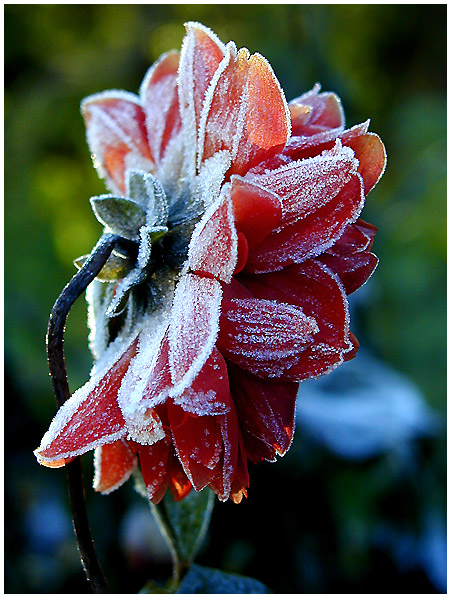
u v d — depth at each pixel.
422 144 1.07
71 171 0.78
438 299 0.83
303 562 0.46
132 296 0.21
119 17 0.81
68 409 0.20
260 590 0.25
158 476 0.20
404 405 0.53
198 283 0.20
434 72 1.13
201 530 0.25
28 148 0.77
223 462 0.20
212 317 0.19
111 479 0.22
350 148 0.20
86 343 0.59
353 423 0.50
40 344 0.58
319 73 0.61
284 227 0.20
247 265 0.20
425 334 0.78
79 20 0.81
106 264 0.21
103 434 0.20
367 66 1.05
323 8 0.65
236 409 0.20
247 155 0.21
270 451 0.21
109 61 0.81
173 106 0.23
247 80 0.21
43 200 0.75
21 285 0.64
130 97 0.25
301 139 0.21
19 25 0.79
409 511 0.48
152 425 0.19
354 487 0.48
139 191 0.22
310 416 0.50
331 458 0.48
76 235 0.75
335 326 0.20
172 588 0.25
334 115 0.23
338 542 0.47
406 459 0.49
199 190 0.21
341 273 0.21
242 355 0.20
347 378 0.55
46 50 0.81
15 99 0.79
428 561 0.46
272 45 0.62
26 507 0.50
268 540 0.46
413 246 0.91
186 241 0.21
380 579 0.46
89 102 0.25
